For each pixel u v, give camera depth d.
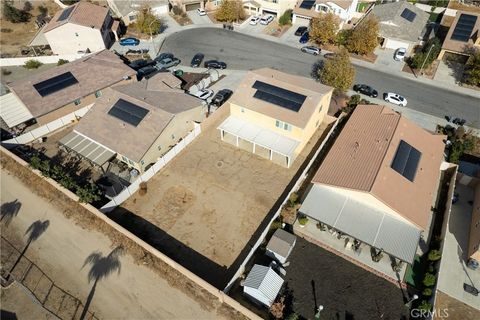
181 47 75.56
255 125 51.50
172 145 51.91
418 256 38.53
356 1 80.88
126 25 82.94
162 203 44.72
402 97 60.03
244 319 33.50
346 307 34.56
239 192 46.03
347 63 57.53
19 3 90.31
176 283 36.31
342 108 59.16
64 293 35.78
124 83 61.41
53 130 55.56
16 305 35.00
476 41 66.25
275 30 81.44
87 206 42.38
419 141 45.34
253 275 35.06
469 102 60.81
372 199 39.16
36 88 54.84
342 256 38.69
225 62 70.81
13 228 41.78
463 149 48.44
